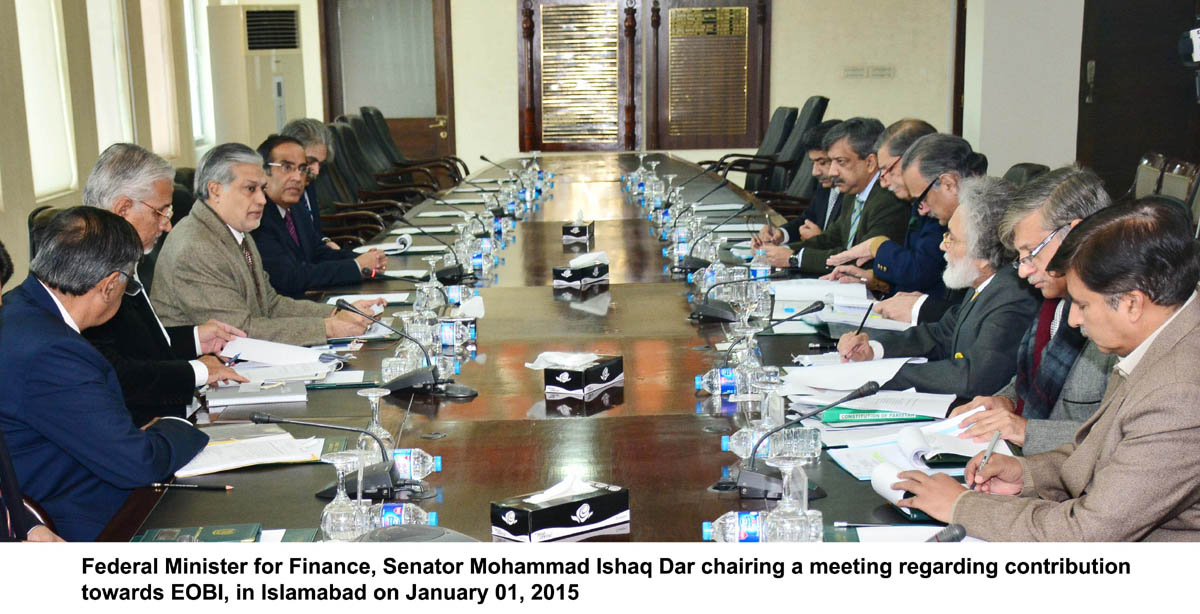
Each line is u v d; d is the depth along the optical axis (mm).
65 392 2178
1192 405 1670
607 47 10703
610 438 2307
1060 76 8656
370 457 2096
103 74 7883
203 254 3340
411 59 10742
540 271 4305
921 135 3834
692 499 1968
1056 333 2447
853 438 2260
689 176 7555
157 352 2930
